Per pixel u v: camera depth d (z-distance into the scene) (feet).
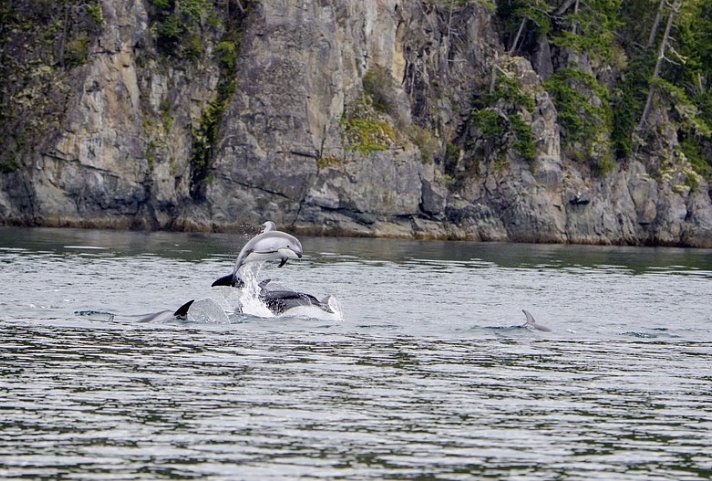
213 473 178.81
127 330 320.50
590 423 220.02
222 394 233.96
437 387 249.55
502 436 207.41
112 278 481.05
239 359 276.21
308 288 471.21
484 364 282.77
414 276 558.97
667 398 246.68
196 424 208.33
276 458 188.03
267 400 229.66
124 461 183.83
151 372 255.70
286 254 335.47
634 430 215.31
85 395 229.45
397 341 317.63
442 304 424.46
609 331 361.10
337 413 220.23
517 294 480.64
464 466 187.21
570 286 536.42
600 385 259.39
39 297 397.39
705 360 302.04
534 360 292.61
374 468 184.24
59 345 289.94
